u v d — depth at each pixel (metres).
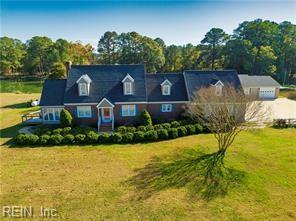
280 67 70.94
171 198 15.22
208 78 33.34
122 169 19.03
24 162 20.22
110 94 30.48
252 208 14.20
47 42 101.88
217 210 14.04
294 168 18.78
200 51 85.38
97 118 30.47
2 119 34.09
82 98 29.84
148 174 18.20
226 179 17.34
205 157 20.80
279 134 26.66
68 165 19.72
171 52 94.00
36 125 30.72
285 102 44.47
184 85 32.91
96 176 17.94
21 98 52.31
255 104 21.80
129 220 13.23
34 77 98.56
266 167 19.02
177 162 20.08
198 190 16.09
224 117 20.47
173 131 25.53
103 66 32.50
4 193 15.76
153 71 87.88
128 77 30.44
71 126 28.73
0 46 104.06
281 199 15.00
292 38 73.25
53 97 30.53
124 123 30.81
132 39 88.88
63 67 49.28
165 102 31.23
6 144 24.23
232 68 73.25
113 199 15.12
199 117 25.64
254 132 26.56
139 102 30.44
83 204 14.62
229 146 23.09
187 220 13.20
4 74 105.88
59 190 16.12
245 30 76.50
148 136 24.84
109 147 23.41
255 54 68.38
